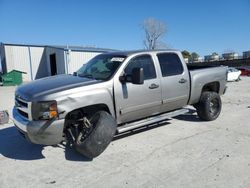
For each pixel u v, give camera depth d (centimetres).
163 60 556
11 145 533
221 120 684
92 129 427
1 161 452
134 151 473
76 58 3006
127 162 428
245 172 379
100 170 403
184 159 432
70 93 409
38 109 392
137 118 519
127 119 497
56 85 435
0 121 709
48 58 3409
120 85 469
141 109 507
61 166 423
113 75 468
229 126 623
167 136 554
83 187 355
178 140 526
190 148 480
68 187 356
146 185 352
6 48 3250
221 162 415
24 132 411
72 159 449
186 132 579
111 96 457
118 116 475
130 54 510
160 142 517
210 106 659
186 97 596
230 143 501
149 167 406
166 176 375
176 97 571
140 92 498
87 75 512
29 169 417
